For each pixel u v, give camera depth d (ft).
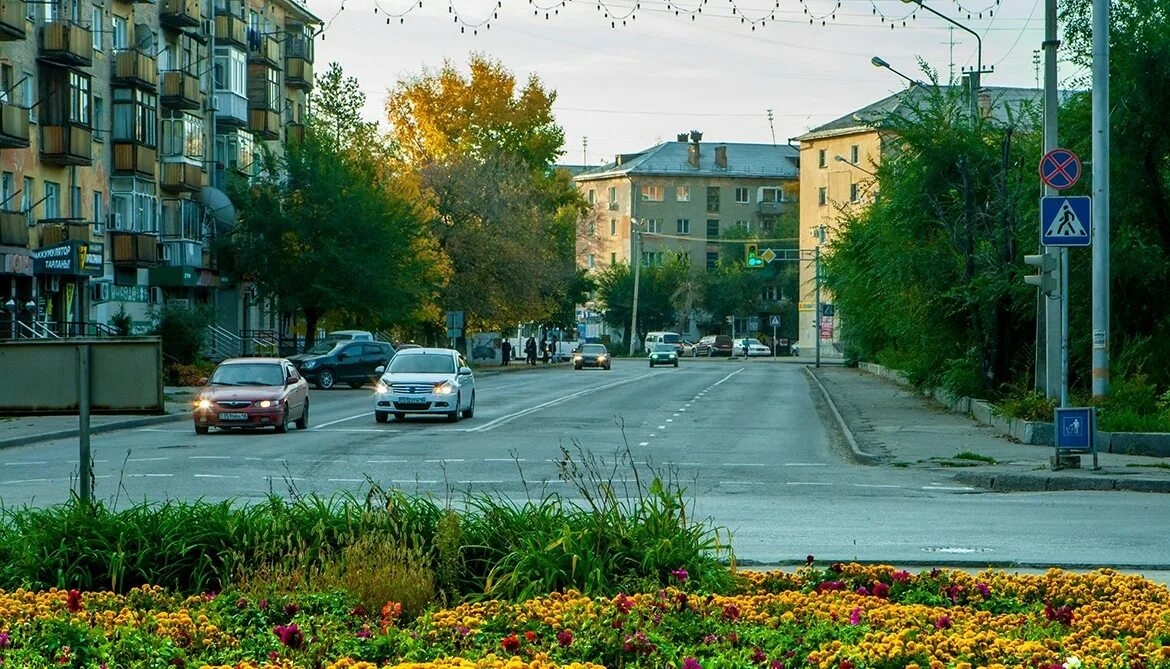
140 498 58.54
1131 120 93.04
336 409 136.46
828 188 385.70
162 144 199.00
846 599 30.71
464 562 31.65
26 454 84.43
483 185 266.36
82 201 174.29
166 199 199.41
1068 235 72.23
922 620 28.25
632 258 507.71
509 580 30.89
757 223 514.27
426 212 239.50
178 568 32.35
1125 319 96.68
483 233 262.88
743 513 54.44
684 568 32.09
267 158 206.18
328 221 201.46
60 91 164.96
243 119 223.51
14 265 149.48
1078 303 98.37
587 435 98.89
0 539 34.17
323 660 24.48
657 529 33.22
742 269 467.11
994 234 114.21
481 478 68.49
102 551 32.58
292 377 106.52
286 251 203.51
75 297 171.12
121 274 185.16
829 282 198.39
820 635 26.37
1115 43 93.56
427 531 32.99
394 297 205.98
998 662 24.41
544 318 292.20
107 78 181.98
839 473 72.59
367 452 83.71
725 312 467.93
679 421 115.75
